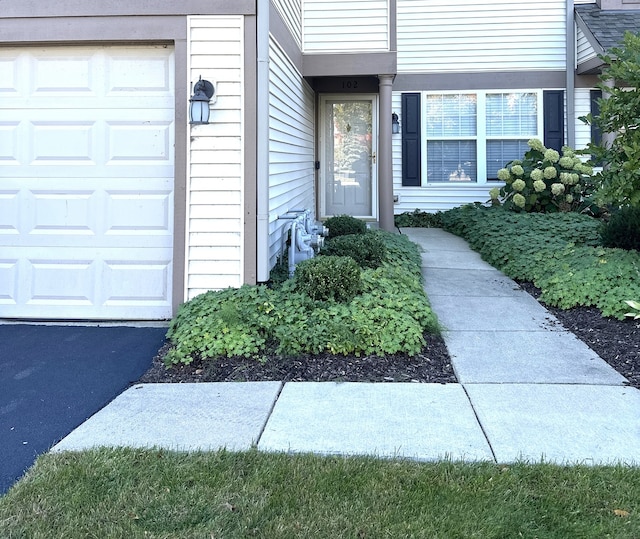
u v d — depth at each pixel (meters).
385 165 8.83
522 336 4.84
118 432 3.15
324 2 8.52
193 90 4.98
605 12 10.59
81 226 5.32
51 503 2.43
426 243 8.91
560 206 9.12
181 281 5.15
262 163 5.09
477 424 3.23
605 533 2.26
